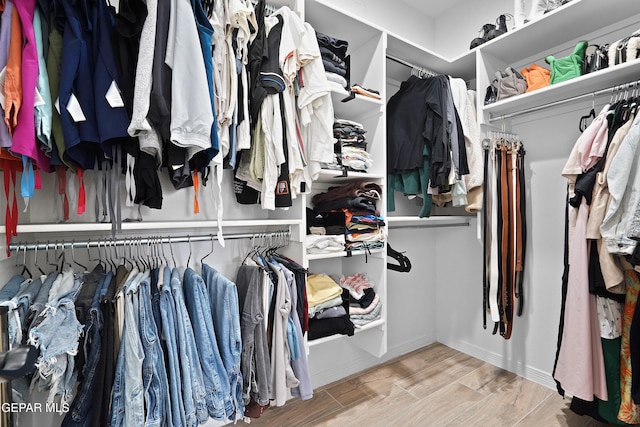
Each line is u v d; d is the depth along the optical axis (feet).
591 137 4.66
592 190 4.54
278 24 4.44
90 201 4.25
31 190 3.03
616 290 4.40
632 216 4.03
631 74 4.67
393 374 6.88
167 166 3.88
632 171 4.14
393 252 6.47
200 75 3.29
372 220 5.70
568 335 4.75
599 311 4.64
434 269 8.61
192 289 3.92
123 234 4.48
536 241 6.58
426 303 8.42
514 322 6.89
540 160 6.52
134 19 3.12
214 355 3.86
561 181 6.22
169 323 3.52
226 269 5.37
